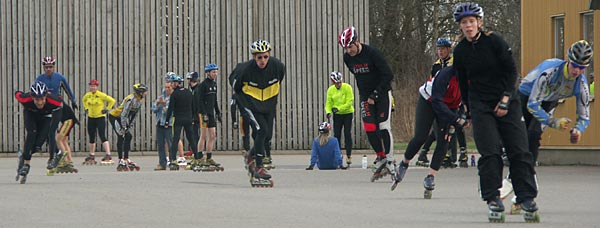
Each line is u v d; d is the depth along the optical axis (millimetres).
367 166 44281
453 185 28203
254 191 26406
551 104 20203
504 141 18734
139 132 59688
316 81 61219
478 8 18297
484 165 18609
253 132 27969
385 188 27328
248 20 60812
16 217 19875
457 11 18359
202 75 60594
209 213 20469
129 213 20500
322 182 30078
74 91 59406
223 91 60469
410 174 33594
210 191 26422
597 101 38094
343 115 43562
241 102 27719
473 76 18516
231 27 60656
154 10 60031
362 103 28844
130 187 28047
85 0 59500
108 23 59719
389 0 82812
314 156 39375
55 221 19109
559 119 19156
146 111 59719
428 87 24188
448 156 38375
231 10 60656
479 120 18516
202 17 60469
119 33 59781
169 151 42031
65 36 59344
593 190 25938
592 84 38281
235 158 53188
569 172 34188
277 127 60906
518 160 18609
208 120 40875
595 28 38031
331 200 23484
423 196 24594
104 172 38531
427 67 83625
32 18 59094
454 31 83438
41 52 59219
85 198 24188
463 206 21891
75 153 59031
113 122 41125
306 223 18609
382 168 29422
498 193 18656
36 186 28734
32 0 59125
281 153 60188
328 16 61219
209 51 60469
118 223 18688
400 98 79438
